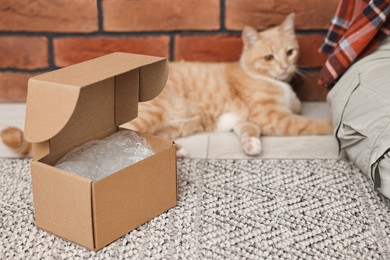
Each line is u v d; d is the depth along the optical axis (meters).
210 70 1.80
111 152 1.24
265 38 1.80
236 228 1.16
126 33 1.89
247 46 1.82
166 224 1.17
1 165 1.44
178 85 1.74
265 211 1.23
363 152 1.29
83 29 1.88
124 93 1.27
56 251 1.08
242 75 1.81
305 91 1.99
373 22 1.40
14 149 1.43
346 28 1.53
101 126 1.26
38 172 1.09
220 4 1.85
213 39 1.90
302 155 1.54
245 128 1.70
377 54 1.42
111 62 1.14
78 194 1.03
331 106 1.51
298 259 1.06
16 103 1.98
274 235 1.14
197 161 1.49
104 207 1.05
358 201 1.27
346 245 1.10
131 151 1.25
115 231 1.10
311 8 1.85
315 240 1.12
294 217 1.20
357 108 1.33
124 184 1.08
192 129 1.74
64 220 1.08
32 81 1.02
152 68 1.22
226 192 1.31
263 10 1.86
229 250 1.08
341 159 1.49
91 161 1.21
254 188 1.33
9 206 1.24
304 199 1.28
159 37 1.90
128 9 1.85
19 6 1.84
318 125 1.69
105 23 1.87
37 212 1.13
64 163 1.18
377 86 1.29
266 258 1.06
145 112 1.60
